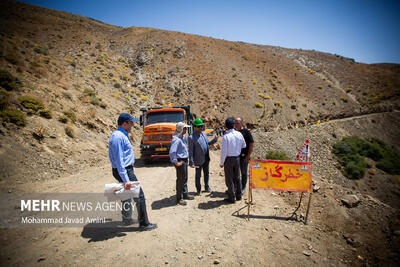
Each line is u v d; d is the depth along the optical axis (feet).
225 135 14.83
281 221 12.73
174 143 14.32
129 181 10.02
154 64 151.23
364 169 90.17
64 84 53.36
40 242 9.78
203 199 16.21
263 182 13.39
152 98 112.37
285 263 9.04
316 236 11.25
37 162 23.38
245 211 14.06
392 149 124.77
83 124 40.96
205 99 122.21
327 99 164.25
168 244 10.14
